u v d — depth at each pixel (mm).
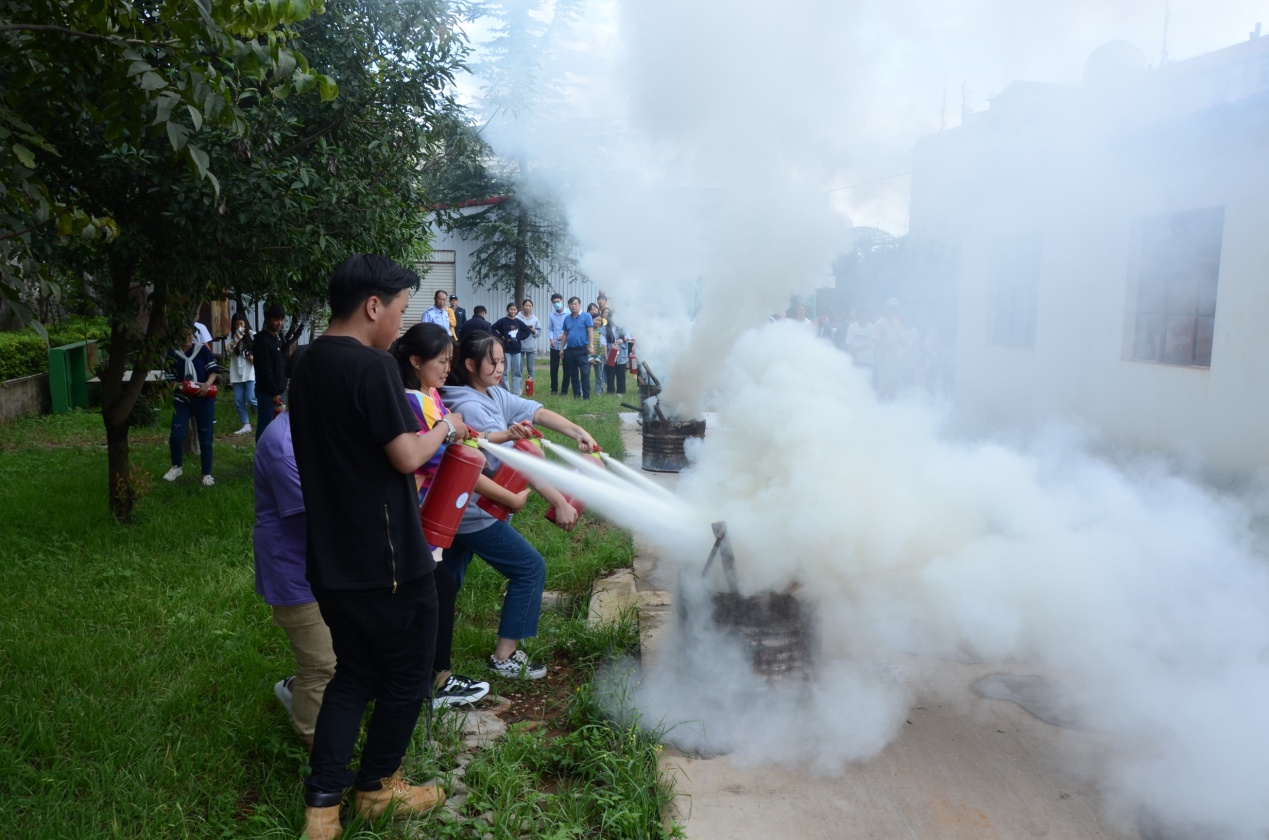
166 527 6508
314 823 2773
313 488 2709
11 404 12523
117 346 6566
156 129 3025
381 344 2838
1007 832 2975
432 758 3326
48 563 5582
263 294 7340
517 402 4336
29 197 3381
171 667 4109
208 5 2910
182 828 2873
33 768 3184
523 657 4258
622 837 2938
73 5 3125
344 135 6797
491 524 4043
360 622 2725
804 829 2986
